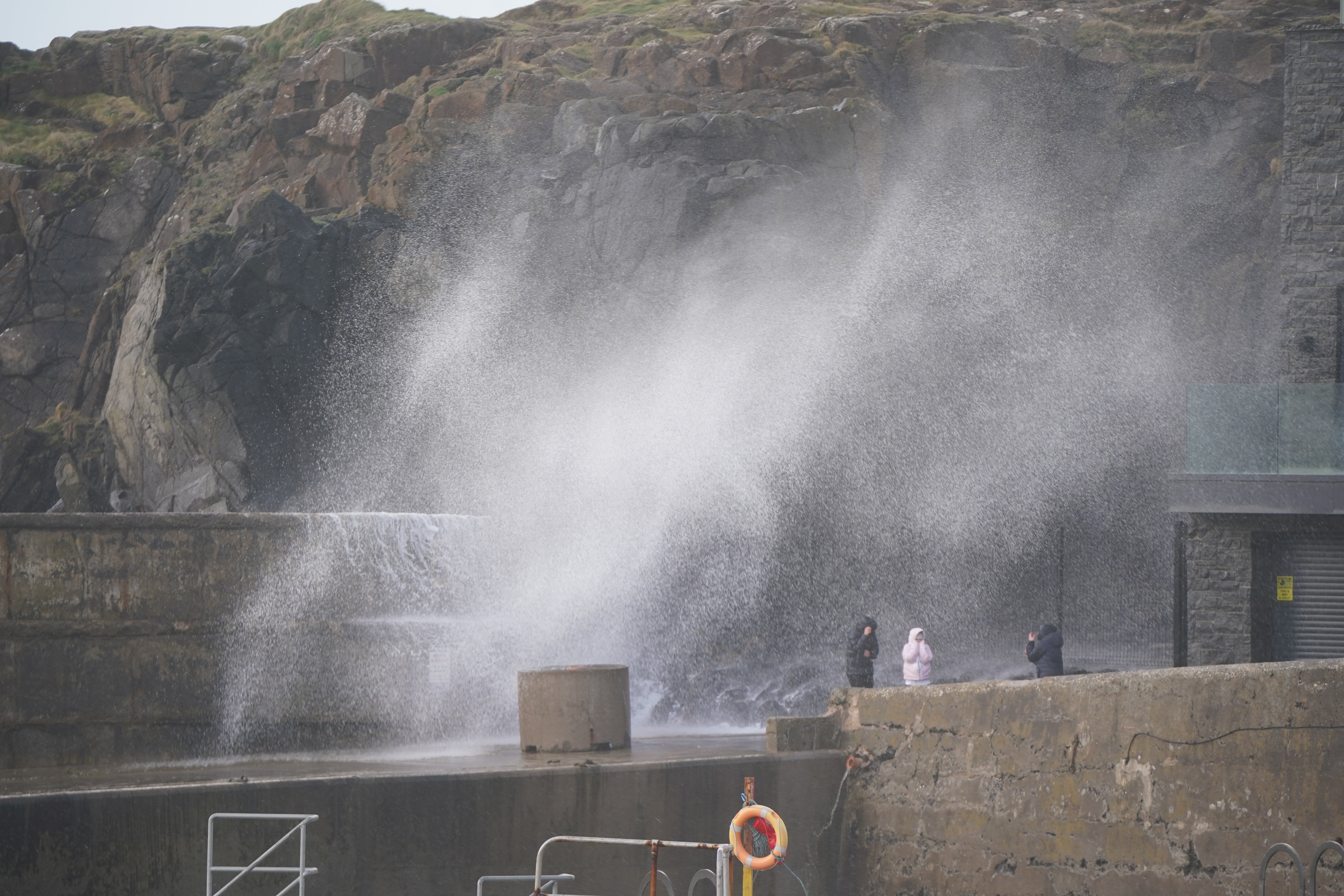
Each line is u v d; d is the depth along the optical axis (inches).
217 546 2038.6
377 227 4463.6
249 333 4136.3
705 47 5211.6
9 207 5836.6
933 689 1390.3
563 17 6643.7
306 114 5536.4
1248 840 1077.1
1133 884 1156.5
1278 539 2250.2
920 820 1382.9
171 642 2005.4
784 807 1445.6
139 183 5836.6
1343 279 2544.3
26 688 1996.8
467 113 5007.4
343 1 6801.2
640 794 1411.2
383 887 1326.3
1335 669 1037.8
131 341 4367.6
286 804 1316.4
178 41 6815.9
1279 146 5123.0
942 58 5241.1
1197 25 5767.7
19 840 1231.5
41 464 4658.0
